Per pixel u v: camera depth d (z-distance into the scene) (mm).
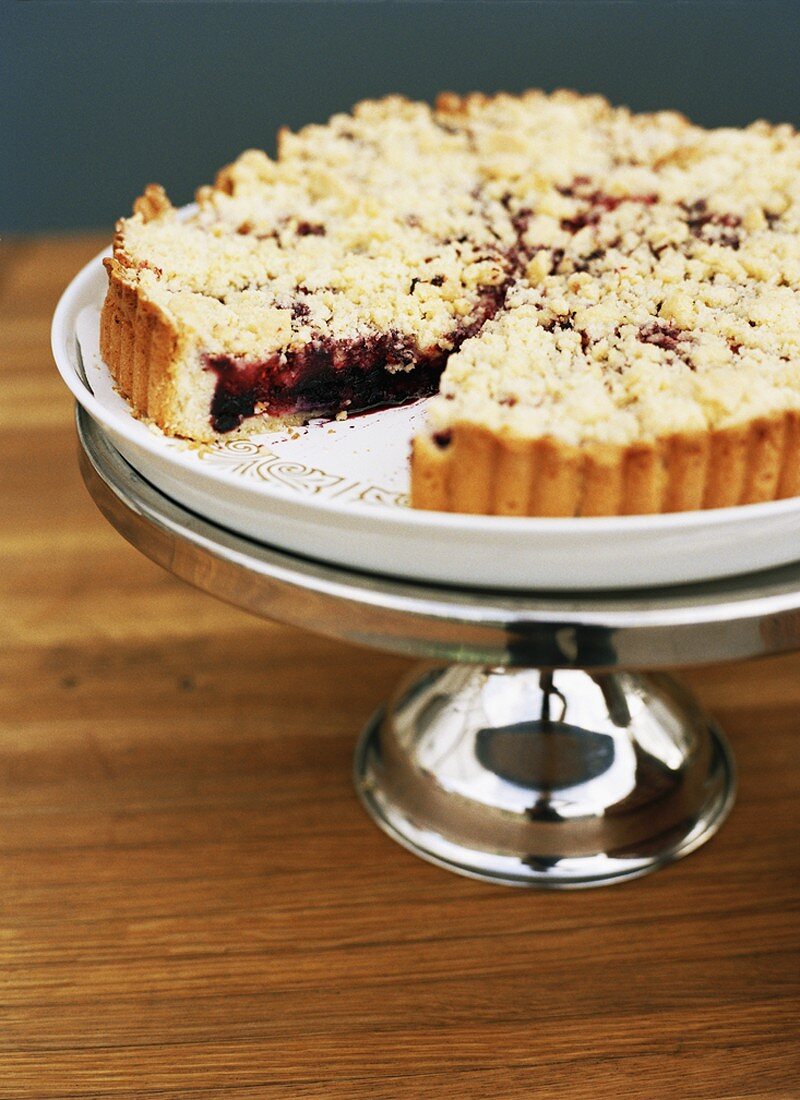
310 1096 766
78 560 1021
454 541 724
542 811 855
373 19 1533
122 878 844
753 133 1015
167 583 1010
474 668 889
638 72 1555
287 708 930
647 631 725
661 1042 782
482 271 891
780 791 885
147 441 752
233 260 886
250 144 1613
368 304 875
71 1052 779
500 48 1543
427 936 822
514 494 753
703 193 944
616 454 747
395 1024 789
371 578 742
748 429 759
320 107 1584
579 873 845
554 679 877
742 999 796
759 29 1516
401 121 1039
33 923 824
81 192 1645
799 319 824
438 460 756
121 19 1556
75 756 900
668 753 876
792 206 922
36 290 1308
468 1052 779
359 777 893
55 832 863
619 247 907
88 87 1585
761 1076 771
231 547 751
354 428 865
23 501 1059
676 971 807
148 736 912
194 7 1544
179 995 799
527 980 804
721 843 861
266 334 844
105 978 805
